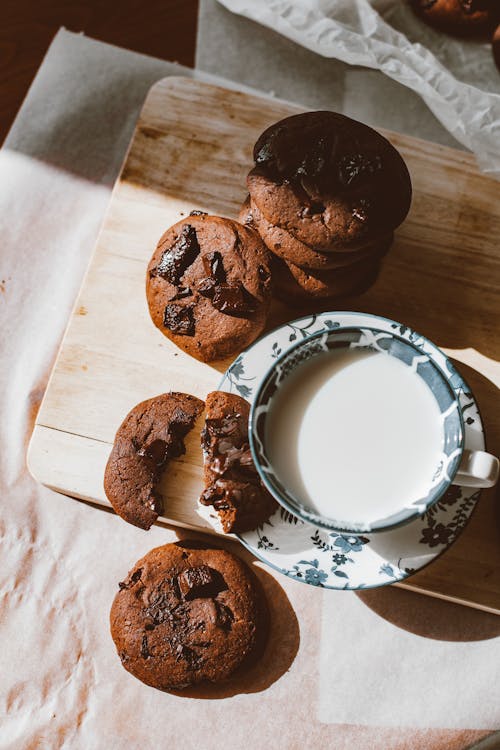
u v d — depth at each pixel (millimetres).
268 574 532
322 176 478
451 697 523
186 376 517
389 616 532
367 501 453
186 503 504
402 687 526
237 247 494
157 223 534
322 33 601
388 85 623
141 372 518
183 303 500
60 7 644
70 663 541
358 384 462
